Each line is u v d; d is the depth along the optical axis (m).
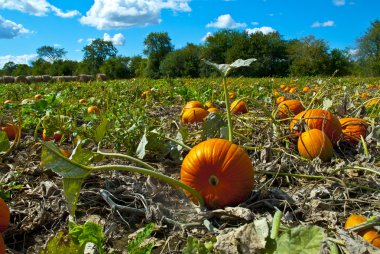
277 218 1.93
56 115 5.61
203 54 75.25
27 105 5.79
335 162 3.88
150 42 91.56
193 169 2.87
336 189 3.13
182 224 2.70
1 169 4.04
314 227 1.68
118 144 4.42
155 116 7.13
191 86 14.62
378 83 20.03
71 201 2.38
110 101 8.00
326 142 3.95
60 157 2.39
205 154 2.85
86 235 1.77
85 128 4.89
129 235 2.67
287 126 4.77
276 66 69.31
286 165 3.71
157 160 4.30
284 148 4.22
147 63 93.06
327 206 2.90
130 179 3.45
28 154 4.48
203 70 73.88
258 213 2.77
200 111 5.61
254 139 4.59
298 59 64.56
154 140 4.25
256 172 3.51
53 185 3.26
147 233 1.72
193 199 2.96
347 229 2.25
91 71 117.06
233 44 74.56
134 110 6.34
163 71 78.94
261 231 1.85
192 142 4.67
